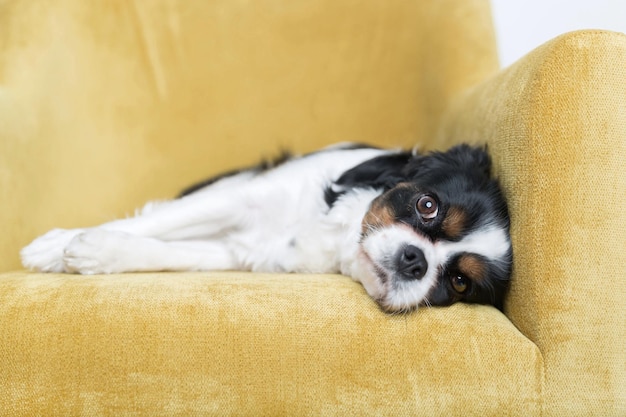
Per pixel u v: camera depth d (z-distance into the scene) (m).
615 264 1.39
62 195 2.25
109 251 1.63
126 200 2.44
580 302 1.39
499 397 1.34
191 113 2.54
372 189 1.89
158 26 2.49
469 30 2.47
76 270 1.62
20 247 1.97
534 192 1.44
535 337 1.41
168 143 2.52
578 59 1.40
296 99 2.58
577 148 1.39
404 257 1.56
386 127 2.58
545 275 1.40
